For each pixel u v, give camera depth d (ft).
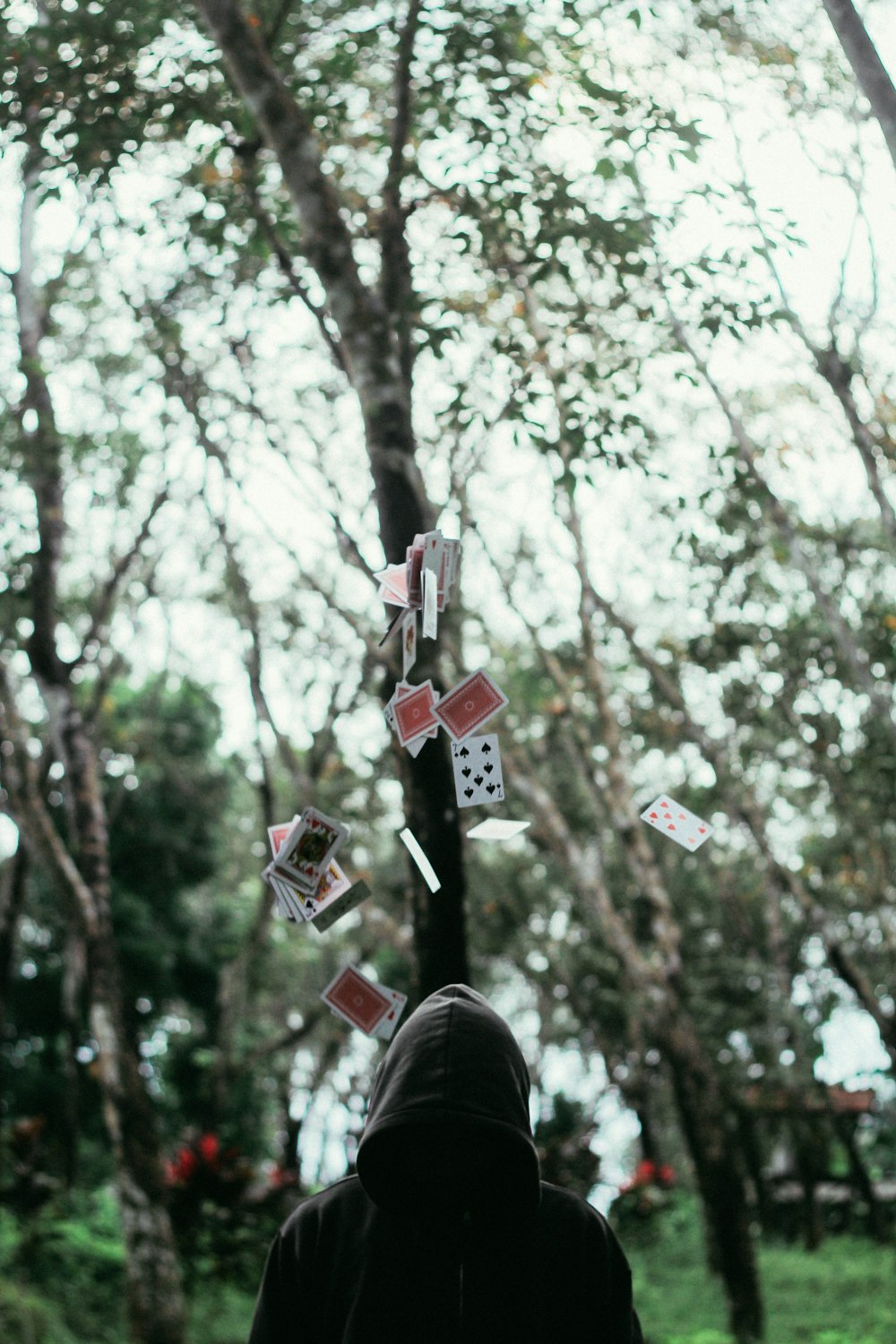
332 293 26.20
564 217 30.48
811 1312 58.80
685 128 28.48
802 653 54.34
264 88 26.18
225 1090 61.31
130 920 85.87
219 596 57.26
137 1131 40.19
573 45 30.42
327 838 11.85
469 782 11.91
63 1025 88.12
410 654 12.41
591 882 54.70
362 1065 94.12
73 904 42.34
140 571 56.08
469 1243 8.67
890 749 55.57
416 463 25.86
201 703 68.69
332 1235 8.86
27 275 45.57
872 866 65.77
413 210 31.24
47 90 29.35
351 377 26.32
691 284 30.35
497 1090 8.70
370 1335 8.44
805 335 39.45
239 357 41.09
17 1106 86.07
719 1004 81.00
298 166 26.09
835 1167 133.28
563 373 31.99
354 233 34.42
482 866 86.63
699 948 85.92
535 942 88.22
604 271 31.22
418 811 25.09
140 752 77.71
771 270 34.91
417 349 30.48
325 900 11.80
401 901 77.25
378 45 31.50
